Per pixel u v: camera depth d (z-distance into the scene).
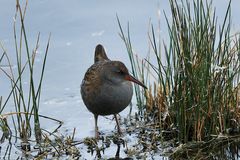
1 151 11.48
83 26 16.19
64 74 14.55
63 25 16.28
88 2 17.11
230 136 11.31
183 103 11.39
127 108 13.41
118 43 15.37
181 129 11.48
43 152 11.38
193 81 11.48
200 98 11.38
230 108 11.85
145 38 15.32
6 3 17.16
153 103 12.99
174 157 10.89
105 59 13.43
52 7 17.00
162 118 12.34
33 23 16.39
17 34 16.03
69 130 12.38
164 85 12.07
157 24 15.73
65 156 11.19
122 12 16.45
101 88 12.07
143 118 12.80
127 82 12.15
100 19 16.33
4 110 13.14
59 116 12.99
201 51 11.48
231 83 11.83
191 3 15.45
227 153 10.95
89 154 11.30
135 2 16.84
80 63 14.91
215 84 11.48
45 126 12.57
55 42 15.71
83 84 12.52
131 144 11.69
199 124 11.27
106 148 11.56
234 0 16.17
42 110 13.23
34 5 17.05
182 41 11.53
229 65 12.13
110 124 12.74
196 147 11.13
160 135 11.67
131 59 13.17
